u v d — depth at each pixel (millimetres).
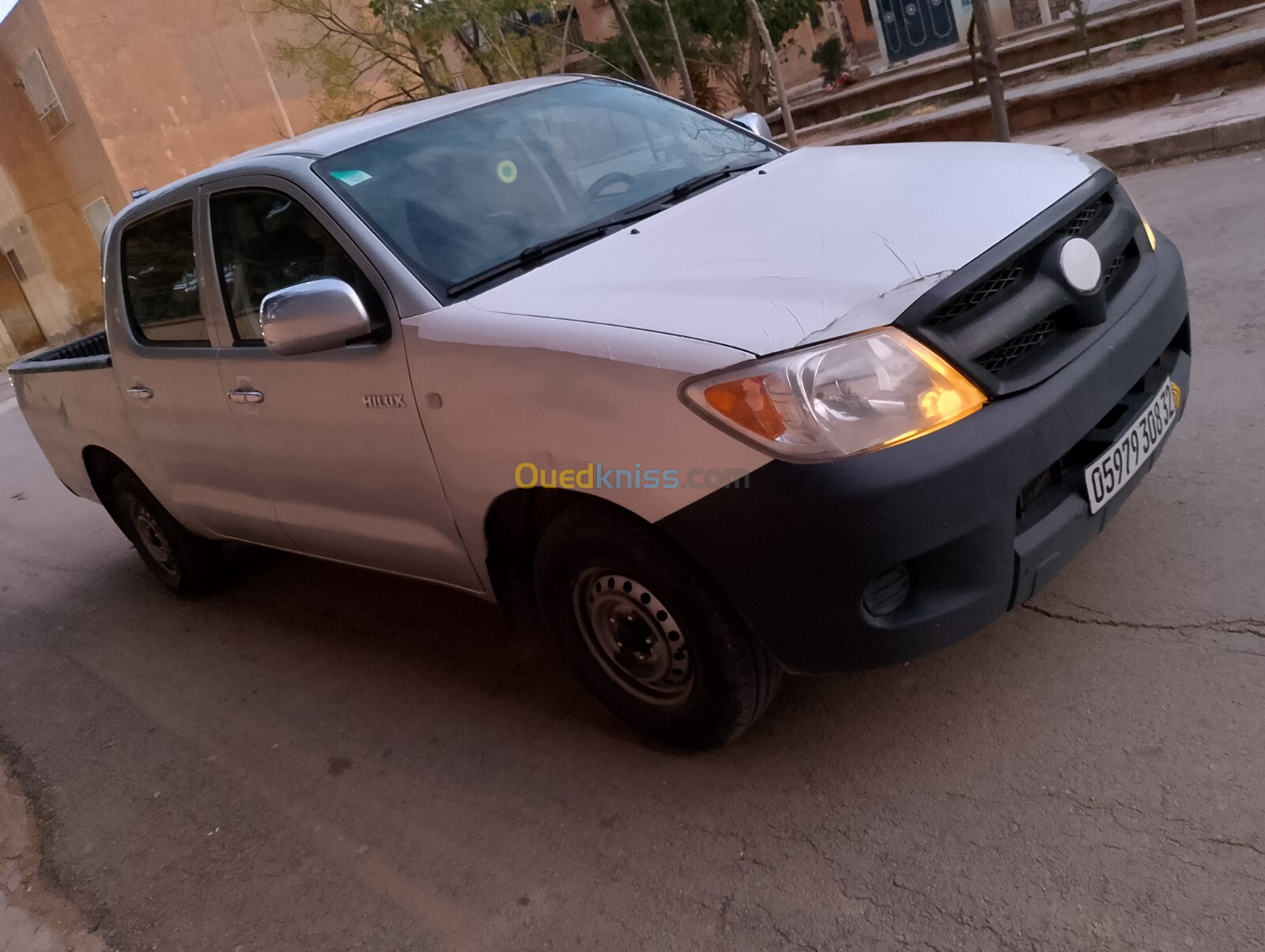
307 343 2826
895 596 2332
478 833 2844
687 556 2463
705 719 2682
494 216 3131
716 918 2340
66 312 25016
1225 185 6422
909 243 2447
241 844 3092
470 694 3531
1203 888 2047
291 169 3264
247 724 3781
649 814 2723
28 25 20031
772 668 2602
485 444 2705
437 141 3377
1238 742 2359
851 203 2779
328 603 4645
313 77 12914
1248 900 1997
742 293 2416
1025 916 2107
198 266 3672
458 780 3096
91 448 4926
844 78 15781
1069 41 12258
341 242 3070
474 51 11898
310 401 3227
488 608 4113
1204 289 4953
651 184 3391
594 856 2641
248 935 2709
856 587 2215
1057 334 2459
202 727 3857
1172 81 8938
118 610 5355
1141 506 3371
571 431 2486
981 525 2240
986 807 2408
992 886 2197
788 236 2656
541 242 3059
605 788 2871
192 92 20453
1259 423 3635
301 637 4375
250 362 3459
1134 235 2824
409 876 2760
